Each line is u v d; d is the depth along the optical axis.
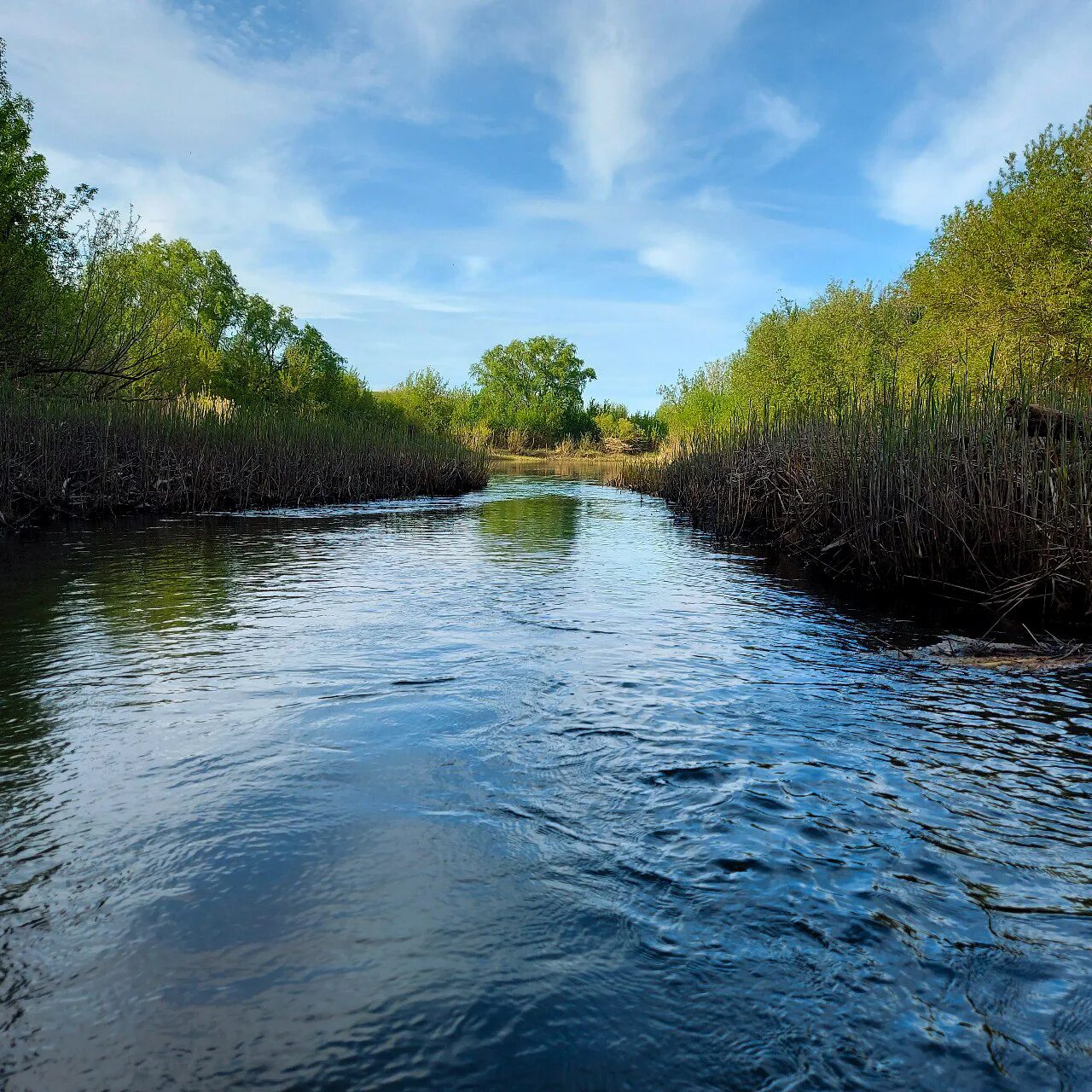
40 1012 1.57
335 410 36.16
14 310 13.91
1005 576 6.11
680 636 5.02
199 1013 1.58
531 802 2.56
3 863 2.14
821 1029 1.58
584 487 23.72
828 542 8.39
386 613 5.49
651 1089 1.41
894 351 24.44
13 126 15.02
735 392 31.20
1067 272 17.89
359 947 1.79
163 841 2.27
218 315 38.41
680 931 1.88
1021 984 1.72
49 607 5.55
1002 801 2.67
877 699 3.77
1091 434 6.19
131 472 13.23
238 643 4.59
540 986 1.67
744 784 2.74
